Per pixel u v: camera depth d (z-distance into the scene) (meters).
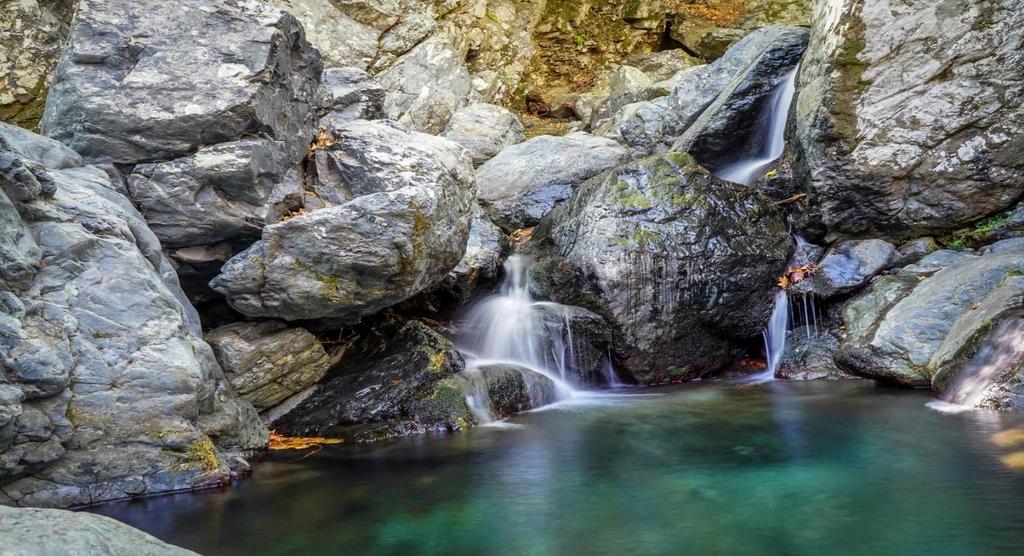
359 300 6.00
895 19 7.71
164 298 4.75
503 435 5.89
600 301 7.68
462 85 12.52
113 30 5.57
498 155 10.86
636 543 3.70
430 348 6.59
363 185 6.26
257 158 5.71
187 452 4.60
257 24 5.83
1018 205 8.05
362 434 5.83
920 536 3.59
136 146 5.54
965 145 7.91
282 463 5.23
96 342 4.43
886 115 7.97
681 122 11.42
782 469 4.75
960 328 6.51
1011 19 7.57
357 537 3.86
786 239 8.34
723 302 7.93
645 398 7.23
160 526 4.01
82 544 2.57
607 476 4.78
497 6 14.13
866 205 8.26
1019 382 5.63
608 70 15.49
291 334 6.23
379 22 12.05
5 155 4.24
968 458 4.64
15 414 3.88
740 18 16.31
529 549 3.67
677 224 7.86
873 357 7.02
